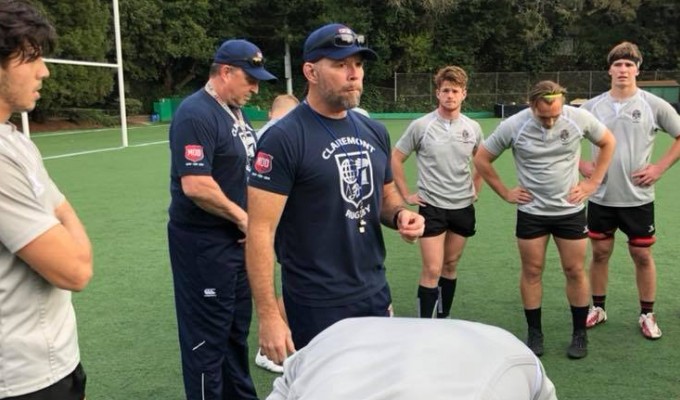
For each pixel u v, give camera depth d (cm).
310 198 231
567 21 3544
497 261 589
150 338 419
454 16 3534
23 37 169
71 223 196
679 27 3509
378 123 255
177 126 286
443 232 427
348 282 238
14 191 167
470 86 3350
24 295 174
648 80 3250
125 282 535
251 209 231
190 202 291
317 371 119
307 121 232
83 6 2395
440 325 127
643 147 399
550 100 347
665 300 475
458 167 421
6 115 176
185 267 298
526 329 428
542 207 372
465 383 108
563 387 340
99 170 1226
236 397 326
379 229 249
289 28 3325
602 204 411
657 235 666
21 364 174
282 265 243
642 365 366
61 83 2347
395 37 3497
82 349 401
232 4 3359
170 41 3103
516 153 381
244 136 307
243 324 319
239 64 294
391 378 109
